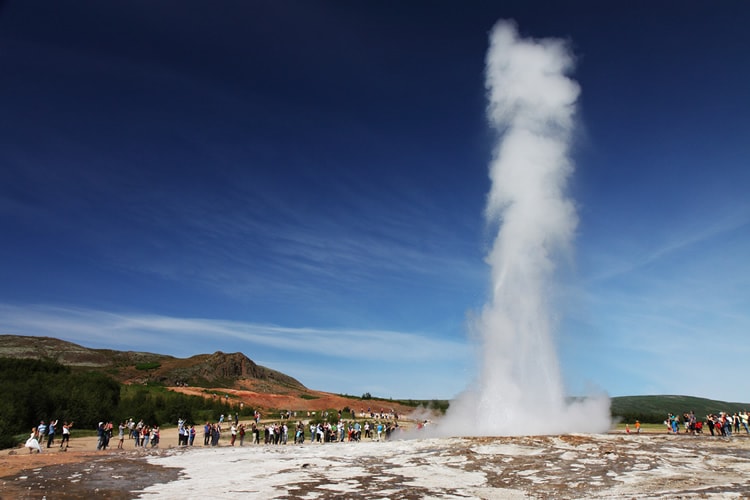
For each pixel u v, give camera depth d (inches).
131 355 4968.0
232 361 4618.6
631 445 981.8
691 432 1363.2
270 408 3280.0
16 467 784.3
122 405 2096.5
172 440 1550.2
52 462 852.6
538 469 767.7
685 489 604.4
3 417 1363.2
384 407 3663.9
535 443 987.3
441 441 1061.1
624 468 766.5
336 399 3767.2
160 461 881.5
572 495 590.2
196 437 1658.5
